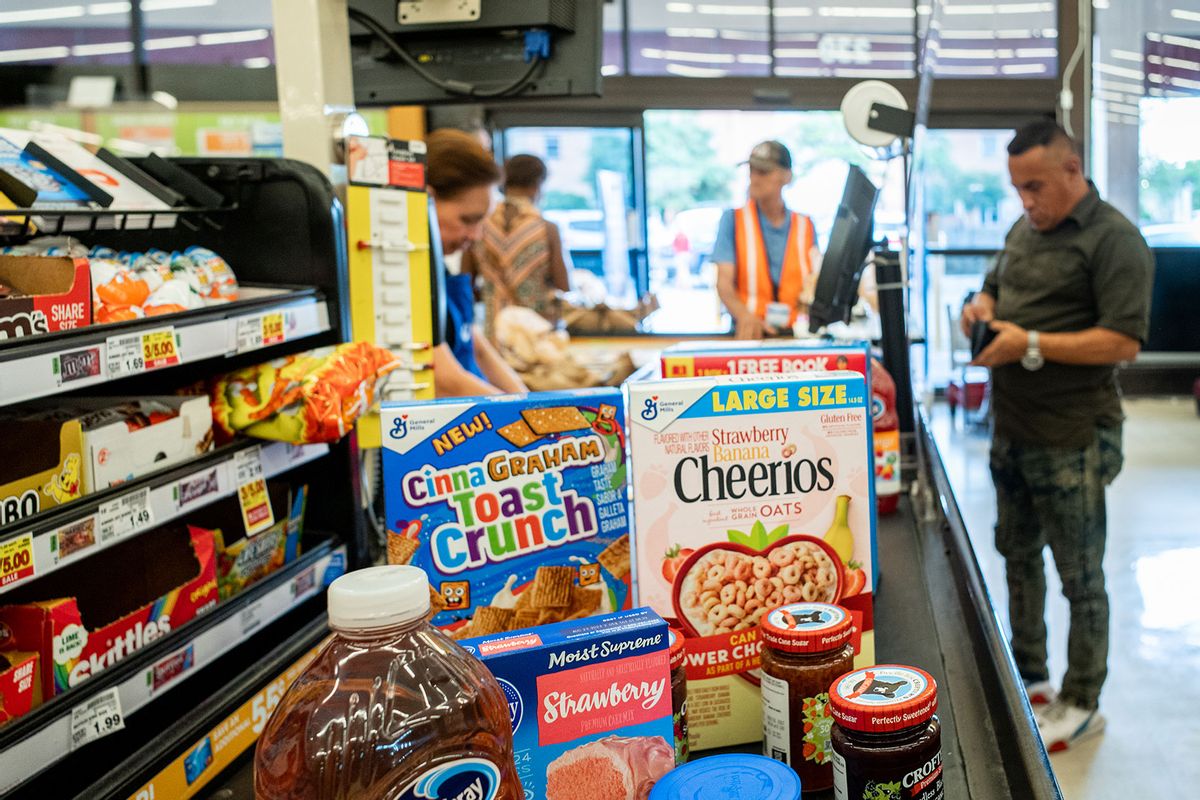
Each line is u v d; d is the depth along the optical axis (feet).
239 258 5.21
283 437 4.44
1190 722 9.48
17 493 3.31
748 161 11.76
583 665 2.82
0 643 3.36
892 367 6.77
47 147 4.55
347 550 5.31
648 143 22.81
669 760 2.90
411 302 6.09
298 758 2.43
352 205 5.74
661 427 3.39
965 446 17.66
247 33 21.54
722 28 22.03
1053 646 11.96
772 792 2.50
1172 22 16.71
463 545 3.41
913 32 21.38
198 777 3.58
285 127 5.74
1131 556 13.11
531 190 15.90
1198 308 17.66
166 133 20.85
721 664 3.46
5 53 21.54
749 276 12.01
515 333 11.19
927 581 5.01
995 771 3.27
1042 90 20.75
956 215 21.45
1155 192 17.29
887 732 2.61
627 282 23.56
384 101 7.02
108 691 3.39
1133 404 18.49
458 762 2.43
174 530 4.12
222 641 4.04
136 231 5.28
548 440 3.45
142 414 3.99
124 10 21.49
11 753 3.02
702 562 3.43
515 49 6.71
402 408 3.37
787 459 3.48
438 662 2.54
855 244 6.95
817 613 3.18
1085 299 10.15
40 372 3.30
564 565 3.49
